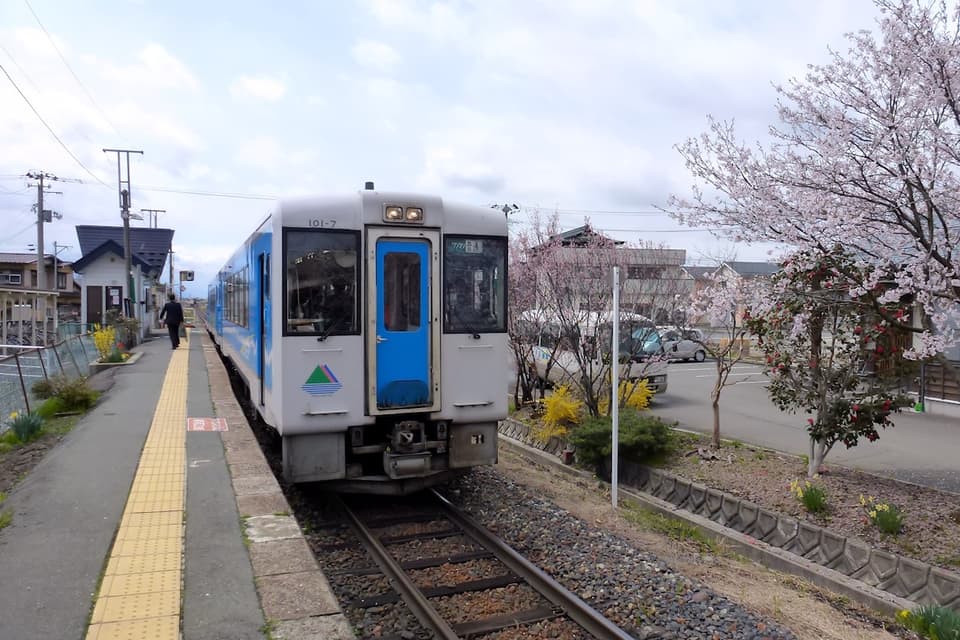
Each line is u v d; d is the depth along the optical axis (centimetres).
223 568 408
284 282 621
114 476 613
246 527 482
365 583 517
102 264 3098
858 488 756
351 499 745
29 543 446
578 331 1086
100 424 859
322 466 642
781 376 829
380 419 664
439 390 670
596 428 936
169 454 698
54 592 372
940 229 641
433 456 694
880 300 645
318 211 633
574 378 1202
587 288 1088
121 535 462
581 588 516
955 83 560
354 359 640
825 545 634
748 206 712
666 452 929
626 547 609
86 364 1585
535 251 1234
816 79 638
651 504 816
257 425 1087
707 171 739
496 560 571
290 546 446
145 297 3331
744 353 2500
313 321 629
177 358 1847
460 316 684
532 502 746
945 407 1270
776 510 719
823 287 738
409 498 757
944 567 562
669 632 446
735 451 945
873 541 623
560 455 1054
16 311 1991
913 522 650
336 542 612
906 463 898
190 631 330
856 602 559
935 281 593
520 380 1354
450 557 572
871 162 618
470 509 715
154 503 535
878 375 762
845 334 799
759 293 784
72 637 322
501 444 1157
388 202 648
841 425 761
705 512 778
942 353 661
